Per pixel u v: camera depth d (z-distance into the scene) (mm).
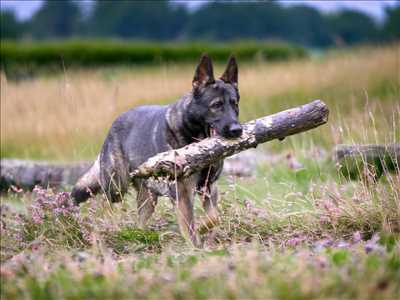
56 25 80000
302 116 8742
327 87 21219
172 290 6215
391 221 9188
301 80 22781
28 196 13203
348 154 11594
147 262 7500
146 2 80062
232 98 9156
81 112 18562
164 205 10672
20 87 24750
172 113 9484
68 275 6852
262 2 74125
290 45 42719
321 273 6406
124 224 9812
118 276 6695
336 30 69250
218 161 9242
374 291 5957
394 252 7301
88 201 10797
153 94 23000
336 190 9859
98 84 24609
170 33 80312
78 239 8953
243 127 8766
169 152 8609
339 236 9102
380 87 19797
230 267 6625
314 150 13086
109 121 17328
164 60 39688
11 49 38156
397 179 9617
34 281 6770
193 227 9156
